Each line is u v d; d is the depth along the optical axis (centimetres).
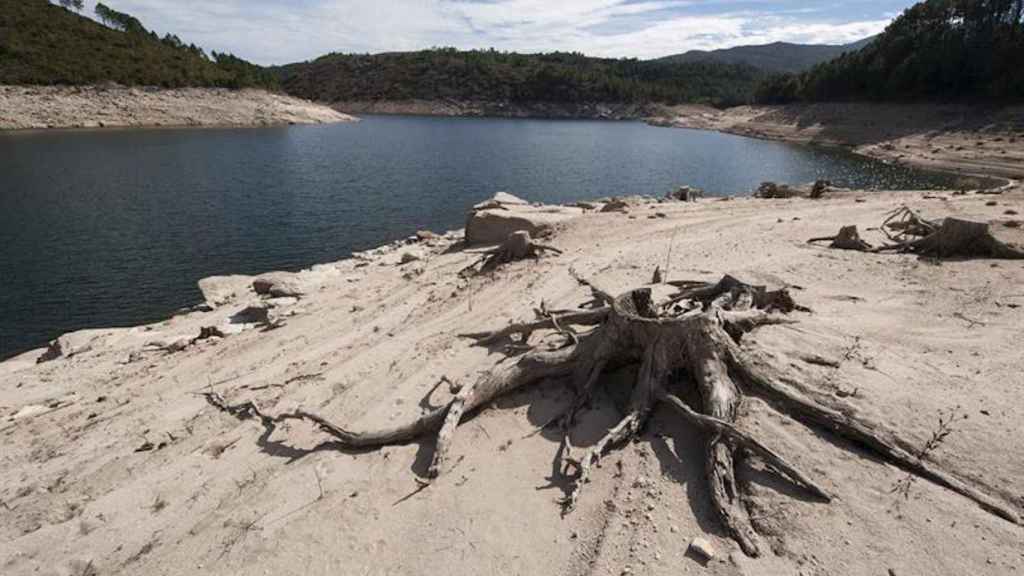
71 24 10556
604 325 741
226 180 4259
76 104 8475
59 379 1191
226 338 1339
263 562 534
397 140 8044
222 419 855
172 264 2352
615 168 5478
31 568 572
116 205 3322
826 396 628
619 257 1470
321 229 2961
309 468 675
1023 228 1286
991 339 743
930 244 1228
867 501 493
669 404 635
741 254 1380
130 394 1040
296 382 955
